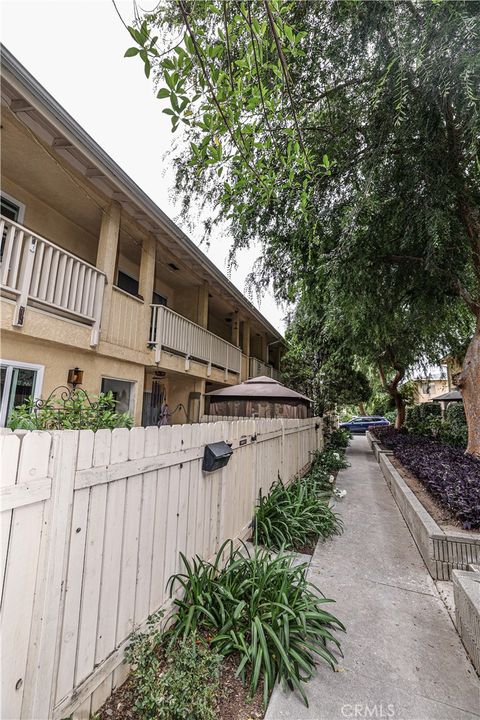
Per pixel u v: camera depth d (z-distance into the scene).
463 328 9.58
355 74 4.85
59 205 6.35
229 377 11.79
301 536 4.03
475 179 5.69
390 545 4.14
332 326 8.77
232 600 2.34
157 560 2.23
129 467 1.95
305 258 6.95
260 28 1.78
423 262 6.47
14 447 1.29
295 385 14.25
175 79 1.67
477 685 2.05
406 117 4.63
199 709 1.62
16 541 1.29
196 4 1.81
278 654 2.10
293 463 6.55
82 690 1.56
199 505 2.84
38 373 4.80
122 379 6.51
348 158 5.56
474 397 6.55
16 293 4.24
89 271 5.47
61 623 1.47
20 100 4.19
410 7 4.19
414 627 2.60
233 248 6.47
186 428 2.64
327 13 4.44
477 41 3.86
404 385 19.89
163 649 2.12
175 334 8.09
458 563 3.34
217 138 2.05
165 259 8.76
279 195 5.46
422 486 5.49
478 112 4.14
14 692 1.25
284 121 2.61
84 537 1.62
